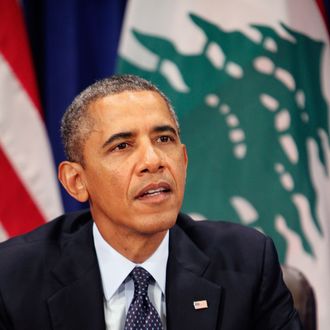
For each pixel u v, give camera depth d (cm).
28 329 543
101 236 569
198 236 615
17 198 950
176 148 516
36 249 589
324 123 941
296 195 909
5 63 962
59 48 1016
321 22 967
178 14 970
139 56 958
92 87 536
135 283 550
